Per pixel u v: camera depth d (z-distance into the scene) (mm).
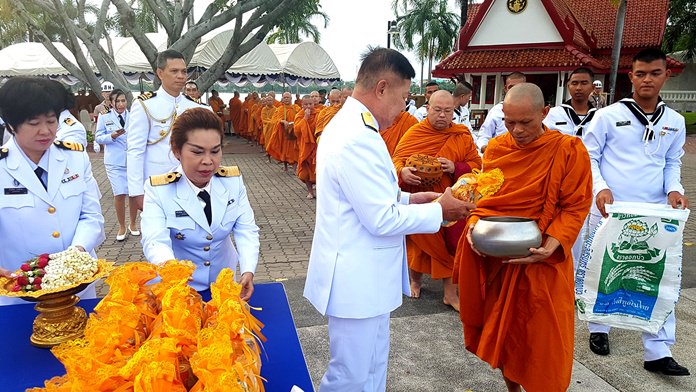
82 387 1147
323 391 2207
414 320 3922
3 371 1678
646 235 2980
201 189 2295
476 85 19328
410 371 3178
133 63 16609
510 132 2559
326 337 3582
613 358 3320
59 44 19953
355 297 2020
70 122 4254
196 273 2357
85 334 1332
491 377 3117
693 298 4270
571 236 2457
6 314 2098
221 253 2447
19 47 18109
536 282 2514
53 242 2334
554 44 18266
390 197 1950
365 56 2068
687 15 24766
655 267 3006
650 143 3312
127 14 9383
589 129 3469
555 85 18938
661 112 3299
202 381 1140
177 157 2156
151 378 1121
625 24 20984
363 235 2018
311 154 8367
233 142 18375
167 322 1312
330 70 23062
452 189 2180
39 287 1801
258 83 21328
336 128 2027
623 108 3371
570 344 2559
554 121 4152
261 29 10633
